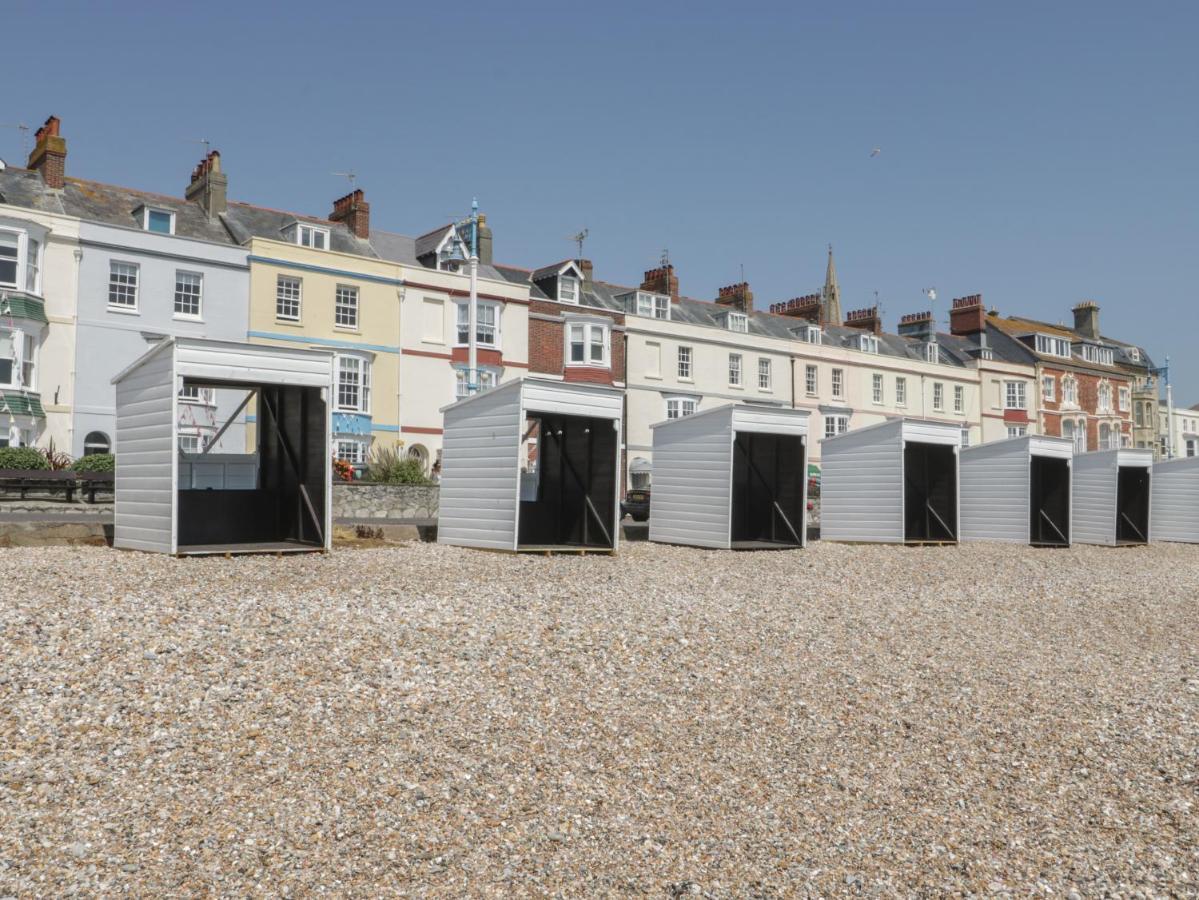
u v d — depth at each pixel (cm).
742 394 4800
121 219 3231
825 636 1288
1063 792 875
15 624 965
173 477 1438
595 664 1052
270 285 3350
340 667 948
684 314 4781
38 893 586
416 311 3697
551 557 1742
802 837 757
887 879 710
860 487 2458
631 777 816
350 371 3516
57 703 809
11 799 673
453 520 1883
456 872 658
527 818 733
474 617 1157
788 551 2078
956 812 821
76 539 1658
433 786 757
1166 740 1007
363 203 3819
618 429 1880
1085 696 1133
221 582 1252
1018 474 2706
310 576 1337
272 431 1775
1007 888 711
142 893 597
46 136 3172
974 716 1036
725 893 673
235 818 684
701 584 1566
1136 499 3253
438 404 3728
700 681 1048
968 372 5956
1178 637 1512
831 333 5666
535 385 1770
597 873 679
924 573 1941
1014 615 1566
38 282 2897
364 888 629
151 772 727
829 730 959
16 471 2072
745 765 864
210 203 3512
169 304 3158
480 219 4306
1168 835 809
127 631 977
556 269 4231
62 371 2939
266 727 812
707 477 2097
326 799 721
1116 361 7312
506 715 895
